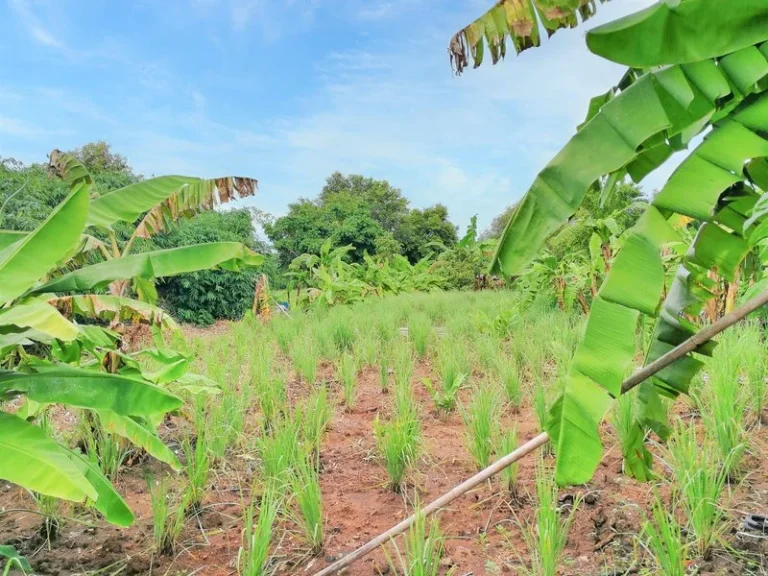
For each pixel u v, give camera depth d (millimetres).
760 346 4801
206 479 3547
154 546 2844
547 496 2650
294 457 3500
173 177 3438
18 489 3670
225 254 2891
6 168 10109
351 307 14055
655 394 2775
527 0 2520
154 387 2229
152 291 4328
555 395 4645
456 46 2678
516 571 2545
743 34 1757
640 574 2408
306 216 31594
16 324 1928
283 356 8227
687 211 2002
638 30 1748
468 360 6516
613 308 2082
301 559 2762
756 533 2617
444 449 4145
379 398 5719
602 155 1969
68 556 2811
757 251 4449
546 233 1985
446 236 42062
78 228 2111
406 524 2486
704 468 2711
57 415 5070
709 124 2211
